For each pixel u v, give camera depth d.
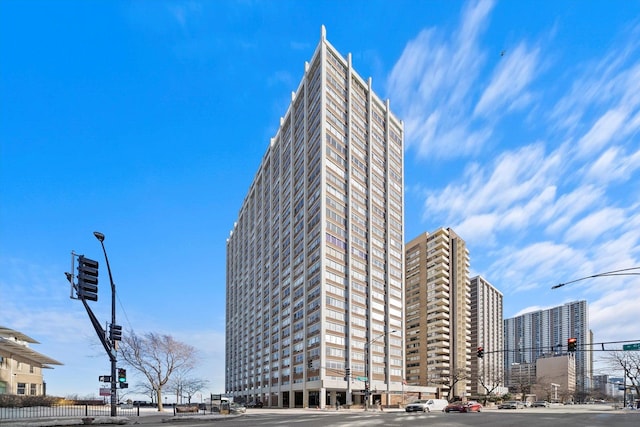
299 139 99.81
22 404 38.84
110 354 28.14
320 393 75.69
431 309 130.25
